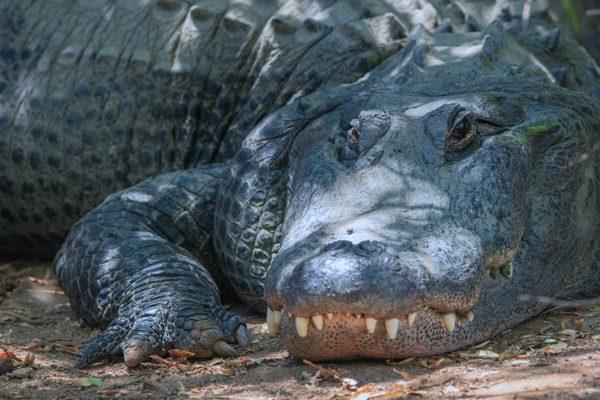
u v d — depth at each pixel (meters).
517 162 13.38
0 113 20.95
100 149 19.97
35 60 21.03
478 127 13.84
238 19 19.31
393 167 13.05
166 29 20.03
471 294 11.62
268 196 15.99
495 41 16.62
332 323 11.17
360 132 13.58
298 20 19.09
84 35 20.80
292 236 12.52
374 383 11.28
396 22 18.20
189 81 19.45
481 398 10.52
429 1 19.62
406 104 14.57
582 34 28.09
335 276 10.85
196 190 17.28
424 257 11.40
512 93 15.11
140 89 19.84
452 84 15.38
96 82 20.22
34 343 14.52
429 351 11.68
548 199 14.01
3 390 11.98
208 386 11.88
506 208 12.80
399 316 10.99
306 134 15.30
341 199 12.80
